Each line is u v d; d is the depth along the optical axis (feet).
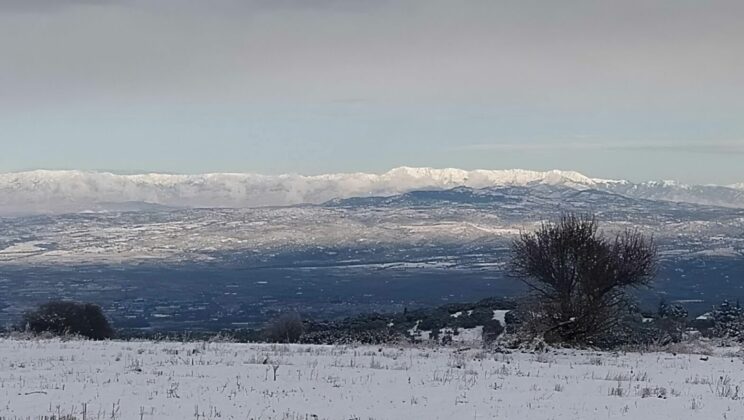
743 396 64.18
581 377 76.59
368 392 61.82
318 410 53.57
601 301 119.55
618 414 54.80
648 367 89.86
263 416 50.60
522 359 98.58
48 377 66.90
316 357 89.66
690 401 60.85
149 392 59.00
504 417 52.65
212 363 80.18
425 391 63.21
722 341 130.21
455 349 109.70
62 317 146.82
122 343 107.96
